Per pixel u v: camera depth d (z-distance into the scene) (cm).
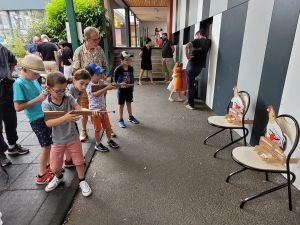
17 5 959
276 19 219
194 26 545
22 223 157
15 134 246
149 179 215
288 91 203
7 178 206
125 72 321
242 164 177
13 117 237
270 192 178
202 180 213
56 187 196
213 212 173
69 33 439
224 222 163
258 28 253
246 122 258
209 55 434
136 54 923
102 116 260
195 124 359
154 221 164
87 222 163
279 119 182
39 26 846
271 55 229
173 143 292
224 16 354
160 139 304
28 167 227
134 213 171
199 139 304
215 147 281
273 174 222
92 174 222
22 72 181
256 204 181
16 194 187
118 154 263
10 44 885
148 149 275
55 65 573
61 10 673
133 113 413
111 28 870
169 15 904
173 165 240
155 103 482
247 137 286
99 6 679
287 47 203
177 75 479
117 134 319
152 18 1905
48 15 691
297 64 191
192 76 426
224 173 225
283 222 163
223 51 362
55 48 571
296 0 190
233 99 274
